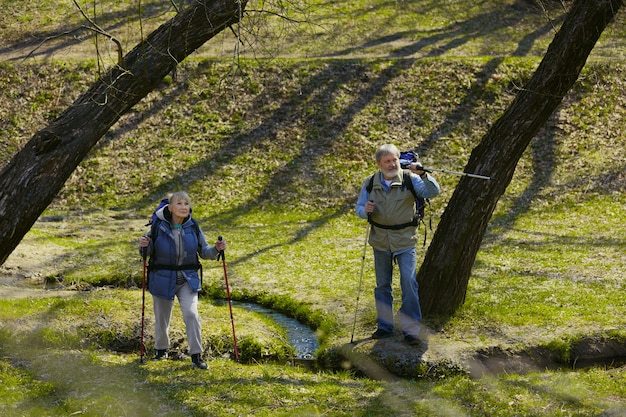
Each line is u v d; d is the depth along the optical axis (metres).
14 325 11.52
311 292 14.43
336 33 31.45
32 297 13.17
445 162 24.17
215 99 26.77
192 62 28.05
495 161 11.54
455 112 26.11
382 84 27.23
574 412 8.49
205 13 10.38
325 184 23.38
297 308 13.63
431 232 19.66
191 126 25.84
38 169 9.60
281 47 29.83
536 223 20.20
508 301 12.95
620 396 9.11
